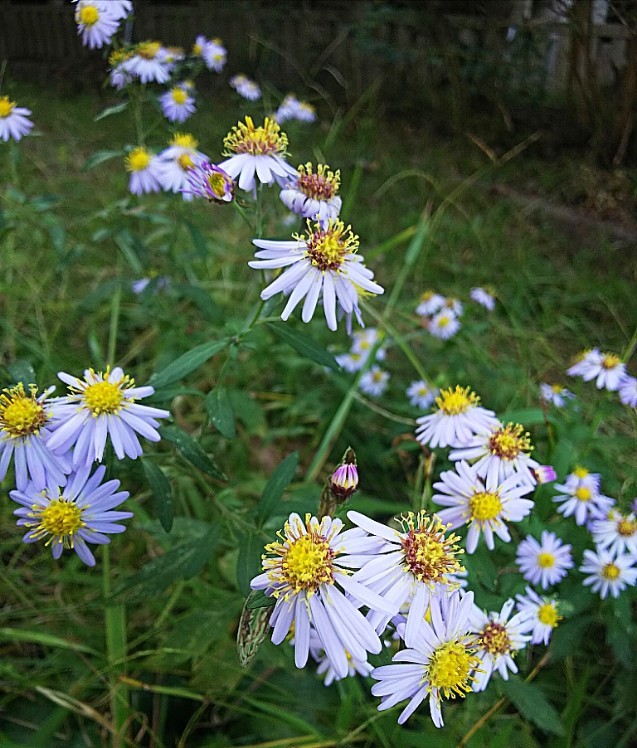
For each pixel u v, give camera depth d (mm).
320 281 181
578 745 226
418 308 378
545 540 228
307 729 212
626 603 230
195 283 358
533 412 273
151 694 234
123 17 278
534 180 581
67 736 222
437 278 467
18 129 292
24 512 165
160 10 804
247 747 216
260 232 211
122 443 170
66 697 216
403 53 696
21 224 343
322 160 492
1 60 860
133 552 268
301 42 773
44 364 285
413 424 310
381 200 570
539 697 202
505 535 194
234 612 233
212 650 236
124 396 173
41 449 166
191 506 294
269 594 141
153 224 437
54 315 362
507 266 481
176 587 260
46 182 486
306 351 203
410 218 536
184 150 312
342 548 143
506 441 210
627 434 324
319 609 137
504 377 356
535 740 226
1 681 229
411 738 204
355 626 135
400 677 141
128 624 250
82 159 562
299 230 221
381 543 146
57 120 645
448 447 226
